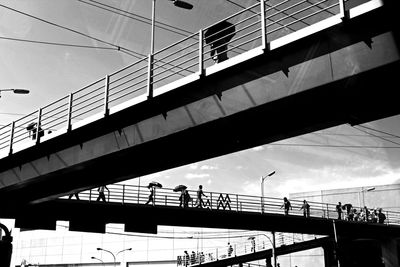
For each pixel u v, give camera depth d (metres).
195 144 17.25
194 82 15.31
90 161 19.86
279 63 13.41
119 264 77.56
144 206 29.84
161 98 16.47
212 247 71.31
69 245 82.75
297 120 14.70
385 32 11.37
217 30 15.59
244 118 14.70
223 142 16.91
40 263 84.50
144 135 17.42
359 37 11.78
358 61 11.71
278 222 37.53
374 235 47.19
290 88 13.02
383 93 12.69
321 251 65.06
